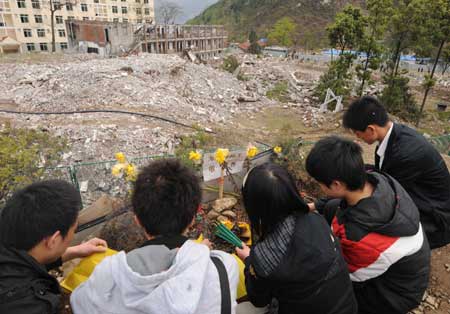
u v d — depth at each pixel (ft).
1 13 125.08
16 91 41.50
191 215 5.11
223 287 4.29
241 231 9.61
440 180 7.60
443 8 55.67
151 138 28.58
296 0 320.70
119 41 98.27
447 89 105.81
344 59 64.75
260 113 53.88
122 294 3.97
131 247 8.52
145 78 49.85
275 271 4.90
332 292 4.92
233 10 376.07
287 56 170.50
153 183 5.00
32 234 4.45
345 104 61.93
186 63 64.28
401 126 7.83
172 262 4.23
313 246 4.83
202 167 11.26
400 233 5.41
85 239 8.86
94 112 35.58
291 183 5.06
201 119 41.29
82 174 17.67
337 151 5.50
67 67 49.21
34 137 19.21
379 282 5.80
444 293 9.67
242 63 103.50
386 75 65.92
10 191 11.33
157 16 171.63
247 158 11.57
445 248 11.50
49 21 136.87
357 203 5.64
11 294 4.23
